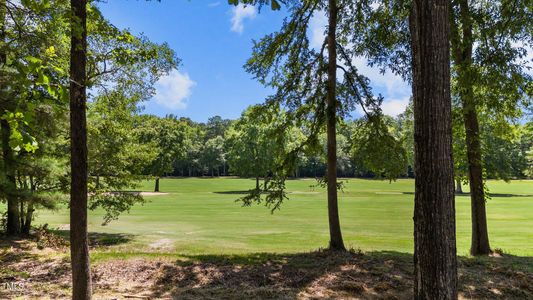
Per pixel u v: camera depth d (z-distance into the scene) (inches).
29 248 427.8
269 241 601.9
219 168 4357.8
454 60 387.2
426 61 138.6
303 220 880.9
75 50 196.7
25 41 216.5
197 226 790.5
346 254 367.2
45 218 917.8
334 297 247.9
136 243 586.2
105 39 303.4
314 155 432.1
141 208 1195.3
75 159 197.8
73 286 199.2
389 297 250.1
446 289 134.7
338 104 391.2
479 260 360.8
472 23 329.7
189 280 277.6
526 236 616.7
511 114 393.1
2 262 330.3
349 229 724.7
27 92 124.9
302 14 393.1
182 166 4030.5
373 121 406.6
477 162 419.8
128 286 262.5
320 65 414.3
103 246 553.0
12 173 403.2
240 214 1015.0
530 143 2127.2
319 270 305.0
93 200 631.2
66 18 177.0
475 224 425.7
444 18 138.3
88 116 479.2
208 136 5324.8
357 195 1731.1
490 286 276.7
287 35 400.2
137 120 586.2
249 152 2113.7
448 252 135.9
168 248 534.6
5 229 527.5
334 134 394.6
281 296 246.1
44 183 458.3
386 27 359.6
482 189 426.9
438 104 137.3
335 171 396.8
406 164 412.8
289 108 416.8
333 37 392.5
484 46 324.2
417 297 142.5
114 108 458.6
